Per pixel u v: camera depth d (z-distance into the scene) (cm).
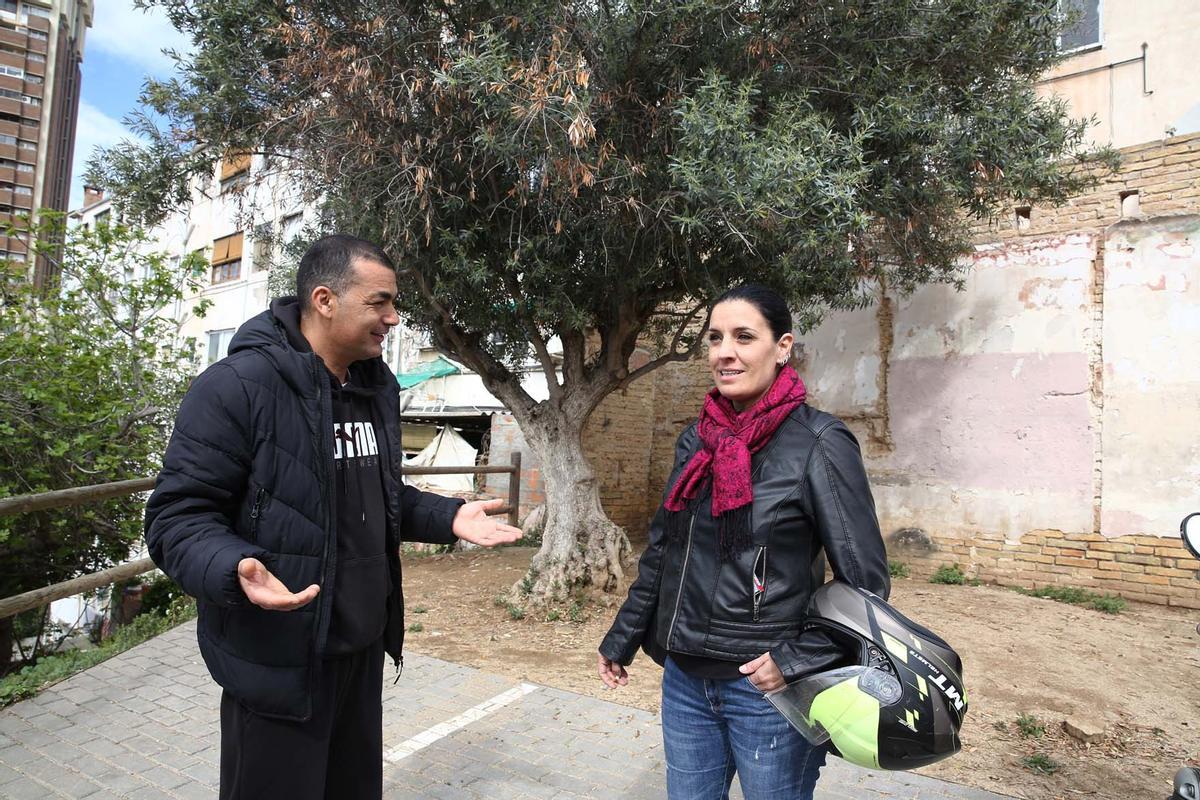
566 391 668
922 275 705
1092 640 559
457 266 517
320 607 180
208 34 521
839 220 461
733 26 480
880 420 860
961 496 795
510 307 621
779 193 413
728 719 179
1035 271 763
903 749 149
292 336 192
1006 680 467
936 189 541
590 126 400
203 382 176
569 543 646
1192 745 377
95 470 731
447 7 495
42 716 392
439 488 1057
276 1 500
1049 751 368
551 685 445
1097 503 715
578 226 518
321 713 186
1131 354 701
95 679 447
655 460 1186
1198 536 216
